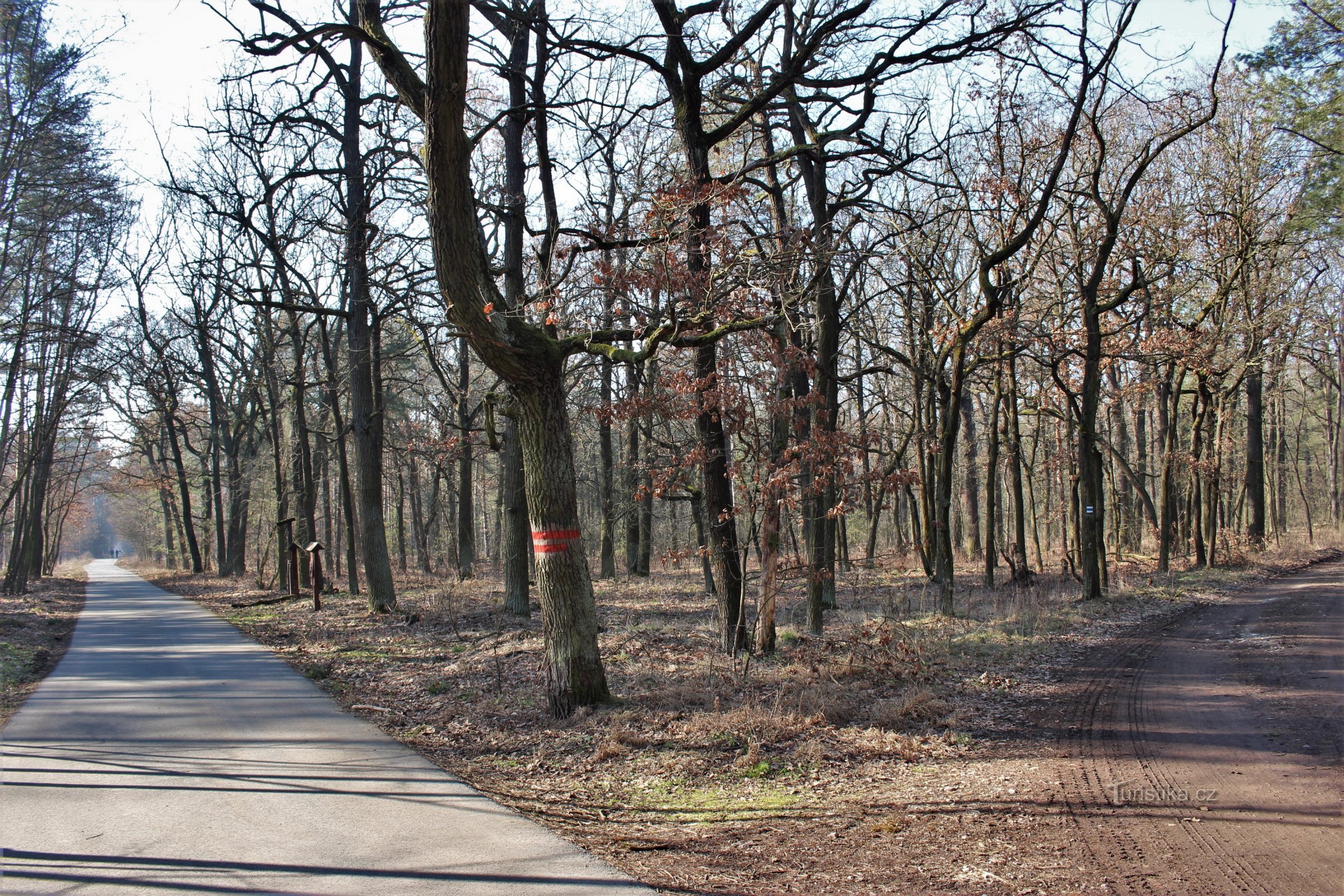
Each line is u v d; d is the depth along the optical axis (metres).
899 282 19.86
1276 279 25.62
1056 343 20.39
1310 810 5.50
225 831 5.41
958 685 10.60
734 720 8.28
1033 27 11.91
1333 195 20.12
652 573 29.27
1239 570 25.30
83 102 19.77
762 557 12.09
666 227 9.73
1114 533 33.75
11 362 23.16
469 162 7.94
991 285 16.62
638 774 7.07
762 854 5.25
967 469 32.66
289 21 8.95
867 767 7.36
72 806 5.90
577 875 4.77
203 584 32.94
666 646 12.50
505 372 8.48
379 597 18.25
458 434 26.72
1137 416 31.36
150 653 13.27
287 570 26.44
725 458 12.22
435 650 12.96
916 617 16.84
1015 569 23.72
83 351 27.25
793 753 7.64
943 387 19.67
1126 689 10.00
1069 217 19.97
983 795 6.34
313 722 8.52
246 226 19.02
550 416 8.75
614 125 17.28
